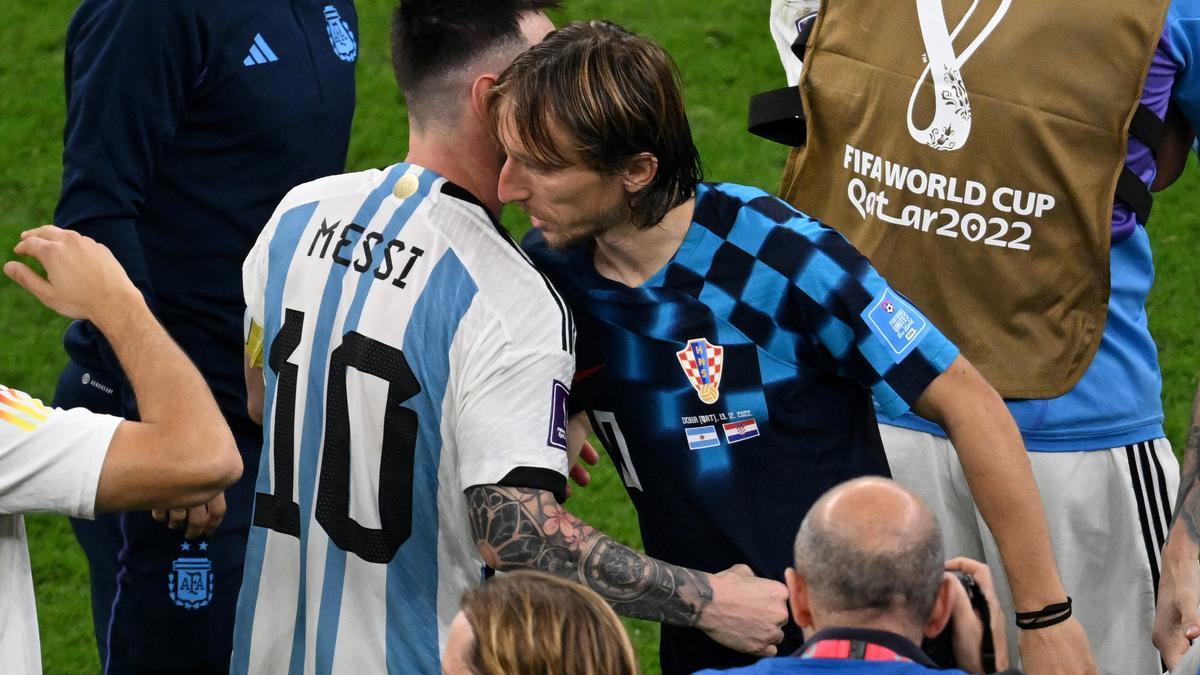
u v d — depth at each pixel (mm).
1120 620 14195
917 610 8938
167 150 14883
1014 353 13594
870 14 13828
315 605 11078
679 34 31016
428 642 10883
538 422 10406
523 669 8336
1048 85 13133
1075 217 13320
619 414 11383
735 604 10641
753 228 10883
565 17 31078
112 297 10844
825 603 9016
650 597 10523
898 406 10891
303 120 15297
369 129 28609
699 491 11250
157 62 14328
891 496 9117
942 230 13484
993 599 10211
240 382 15414
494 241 10688
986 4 13250
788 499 11211
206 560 15180
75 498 10195
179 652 15453
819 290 10750
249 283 11641
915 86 13445
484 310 10477
